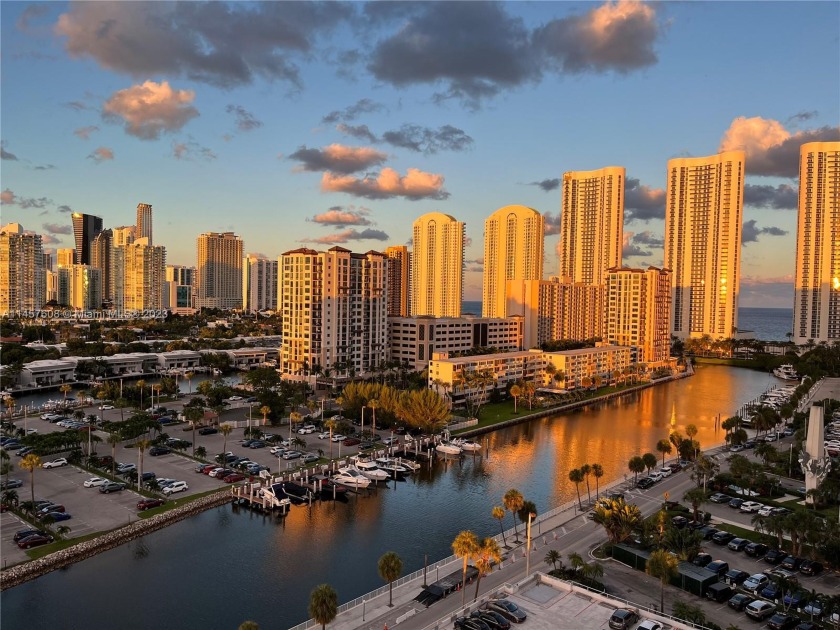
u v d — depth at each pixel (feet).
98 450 556.92
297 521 428.97
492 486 506.07
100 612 305.12
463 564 306.76
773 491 462.19
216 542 390.01
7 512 401.49
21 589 321.32
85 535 372.99
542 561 336.08
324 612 243.40
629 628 249.34
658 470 527.40
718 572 315.37
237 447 580.71
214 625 296.51
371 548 385.29
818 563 329.52
